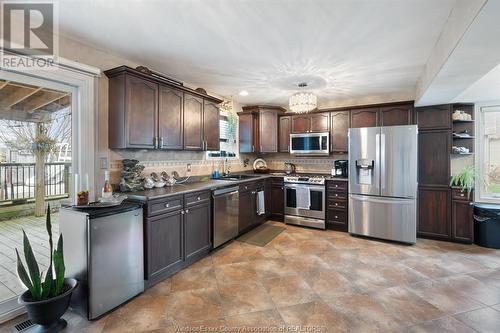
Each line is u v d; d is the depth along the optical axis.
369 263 2.96
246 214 4.05
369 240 3.81
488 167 3.95
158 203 2.46
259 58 2.78
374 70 3.14
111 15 1.96
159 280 2.54
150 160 3.15
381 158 3.77
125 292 2.16
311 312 2.05
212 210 3.23
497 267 2.85
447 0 1.77
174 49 2.56
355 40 2.36
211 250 3.29
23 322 1.91
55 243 2.37
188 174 3.77
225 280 2.57
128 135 2.52
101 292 1.97
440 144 3.79
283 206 4.76
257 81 3.59
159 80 2.84
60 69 2.23
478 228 3.59
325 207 4.34
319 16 1.98
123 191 2.67
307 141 4.79
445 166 3.76
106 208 2.09
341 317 1.99
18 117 2.14
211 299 2.23
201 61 2.87
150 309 2.09
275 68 3.07
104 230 1.98
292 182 4.62
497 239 3.42
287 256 3.18
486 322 1.92
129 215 2.18
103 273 1.98
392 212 3.69
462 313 2.03
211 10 1.90
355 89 4.00
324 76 3.38
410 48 2.52
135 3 1.80
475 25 1.57
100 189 2.55
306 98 3.60
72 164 2.42
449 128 3.73
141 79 2.66
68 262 2.04
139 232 2.28
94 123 2.50
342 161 4.46
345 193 4.19
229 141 4.82
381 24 2.08
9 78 2.01
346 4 1.83
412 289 2.39
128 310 2.07
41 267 2.27
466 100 3.87
